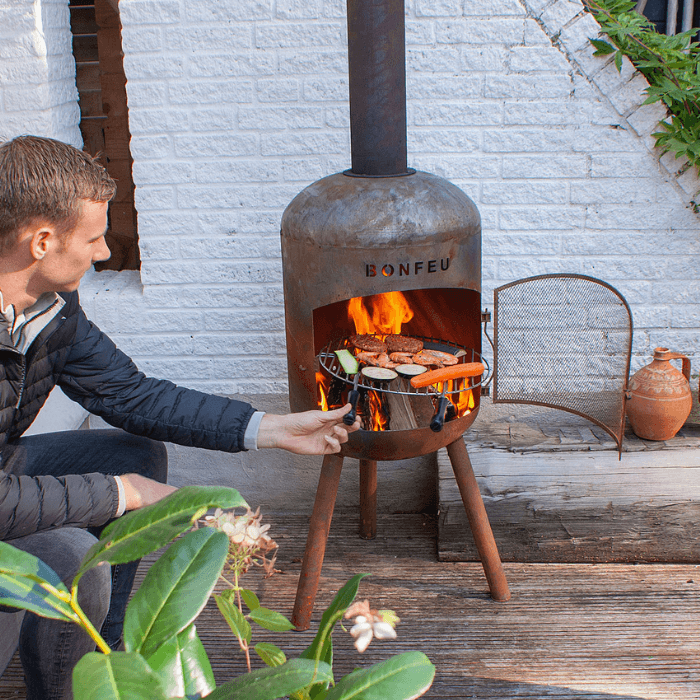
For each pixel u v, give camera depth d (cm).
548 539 214
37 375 151
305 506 251
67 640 128
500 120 214
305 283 171
